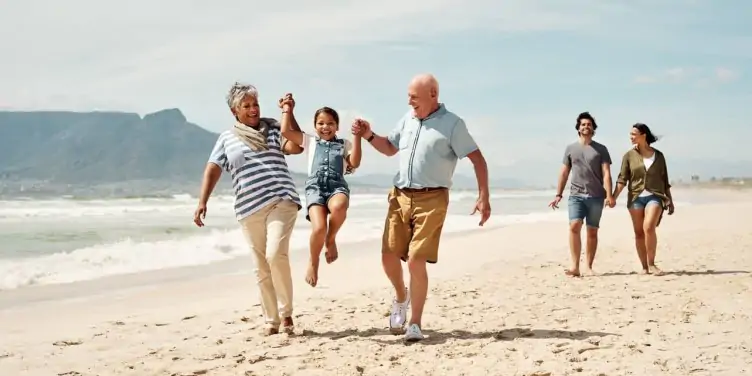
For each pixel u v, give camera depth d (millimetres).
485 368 4473
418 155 5156
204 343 5422
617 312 6355
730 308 6500
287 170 5504
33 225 18234
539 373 4324
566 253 11852
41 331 6121
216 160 5379
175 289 8672
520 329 5664
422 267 5195
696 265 9656
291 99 5465
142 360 4926
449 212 26594
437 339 5340
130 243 13188
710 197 42625
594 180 9023
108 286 8852
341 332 5707
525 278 8852
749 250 11305
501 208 30328
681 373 4293
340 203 5387
